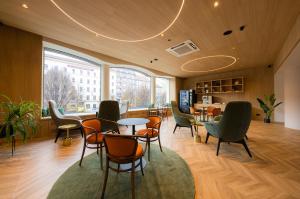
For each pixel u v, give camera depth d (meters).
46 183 1.83
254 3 2.30
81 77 5.25
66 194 1.63
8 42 3.35
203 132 4.52
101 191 1.69
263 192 1.68
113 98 6.28
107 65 5.64
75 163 2.38
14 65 3.43
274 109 6.35
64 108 4.88
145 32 3.34
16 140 3.44
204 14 2.61
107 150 1.65
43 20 3.01
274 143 3.42
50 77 4.48
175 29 3.17
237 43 3.91
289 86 5.03
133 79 7.27
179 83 9.35
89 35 3.62
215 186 1.80
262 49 4.40
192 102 8.49
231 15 2.63
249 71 7.04
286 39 3.59
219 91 7.88
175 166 2.29
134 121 2.81
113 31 3.34
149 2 2.31
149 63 6.20
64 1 2.36
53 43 3.96
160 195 1.62
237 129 2.69
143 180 1.91
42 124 3.78
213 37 3.54
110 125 3.56
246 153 2.84
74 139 3.66
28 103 2.86
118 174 2.05
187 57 5.21
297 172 2.13
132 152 1.60
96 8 2.51
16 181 1.86
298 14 2.59
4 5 2.54
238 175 2.05
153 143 3.45
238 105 2.61
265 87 6.60
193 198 1.58
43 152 2.82
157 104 8.23
